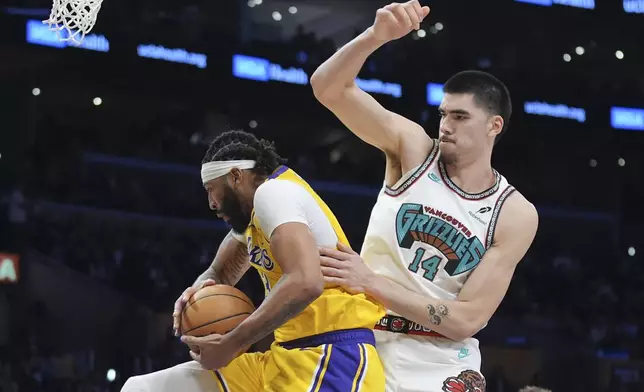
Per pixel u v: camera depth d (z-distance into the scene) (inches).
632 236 534.3
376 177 498.6
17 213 415.5
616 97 537.6
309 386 102.3
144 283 412.5
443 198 119.5
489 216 119.8
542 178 537.0
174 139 467.5
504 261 119.4
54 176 435.2
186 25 473.7
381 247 120.0
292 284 97.6
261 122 492.1
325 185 485.4
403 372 115.8
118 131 459.5
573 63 534.3
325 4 518.9
